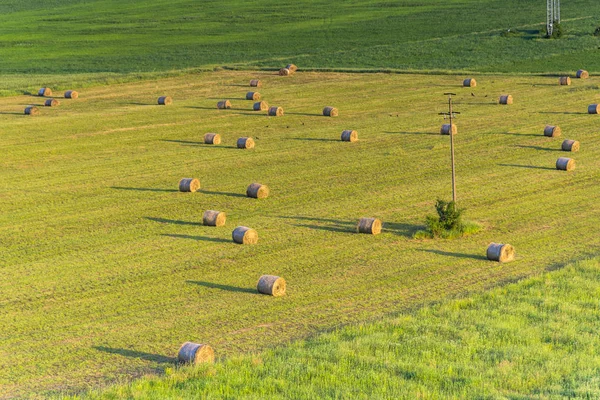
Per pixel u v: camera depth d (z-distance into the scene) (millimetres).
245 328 48062
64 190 80688
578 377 40406
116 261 60219
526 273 56500
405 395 38531
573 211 70250
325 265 58781
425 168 85438
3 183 83438
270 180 82812
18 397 39781
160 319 49594
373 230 65375
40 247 63750
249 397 38344
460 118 110750
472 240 63875
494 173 82812
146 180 84000
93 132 108000
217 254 61500
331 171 85500
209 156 94062
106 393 39094
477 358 42844
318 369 41500
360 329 46750
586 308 49625
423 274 56656
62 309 51281
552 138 97562
